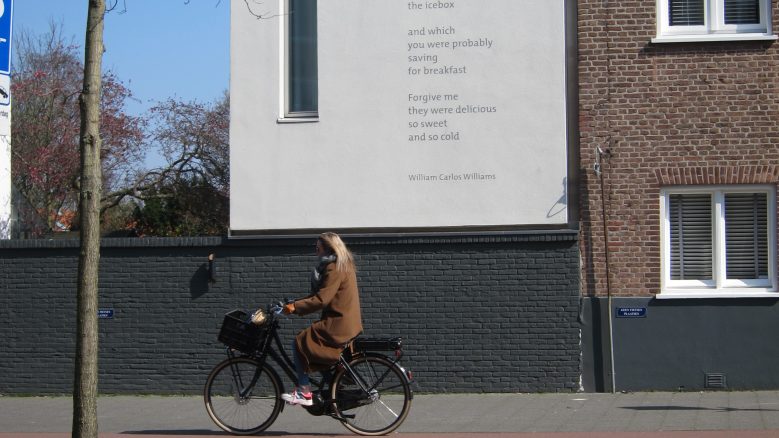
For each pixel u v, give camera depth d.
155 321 13.02
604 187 12.18
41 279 13.33
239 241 12.79
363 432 9.23
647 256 12.09
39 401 12.79
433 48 12.44
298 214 12.66
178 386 12.95
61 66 26.95
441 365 12.34
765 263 12.09
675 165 12.08
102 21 7.47
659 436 8.87
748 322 11.91
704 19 12.23
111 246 13.09
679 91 12.11
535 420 10.12
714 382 11.93
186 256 12.99
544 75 12.23
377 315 12.47
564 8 12.29
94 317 7.37
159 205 24.62
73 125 25.41
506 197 12.27
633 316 12.05
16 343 13.34
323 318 9.12
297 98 12.91
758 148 11.97
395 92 12.49
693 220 12.23
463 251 12.38
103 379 13.06
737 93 12.03
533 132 12.24
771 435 8.79
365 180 12.54
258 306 12.74
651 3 12.17
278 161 12.70
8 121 9.98
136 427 10.34
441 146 12.40
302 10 12.95
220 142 24.66
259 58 12.79
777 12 12.02
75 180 24.45
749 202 12.16
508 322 12.27
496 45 12.33
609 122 12.20
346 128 12.58
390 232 12.53
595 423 9.82
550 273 12.20
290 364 9.35
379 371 9.16
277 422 10.30
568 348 12.15
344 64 12.59
